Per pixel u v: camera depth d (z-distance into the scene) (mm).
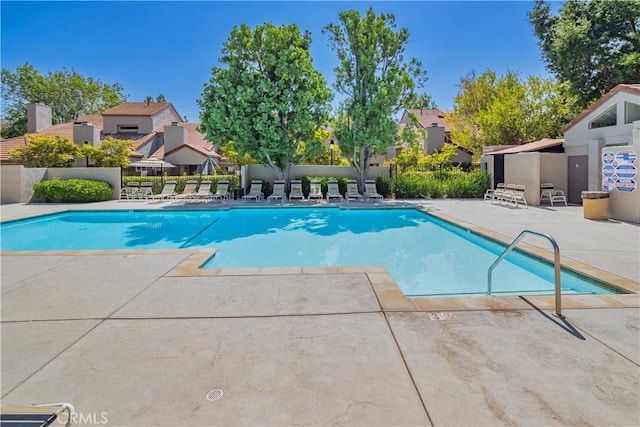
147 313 3631
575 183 14453
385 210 14000
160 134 29688
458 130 27688
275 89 15703
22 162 20844
